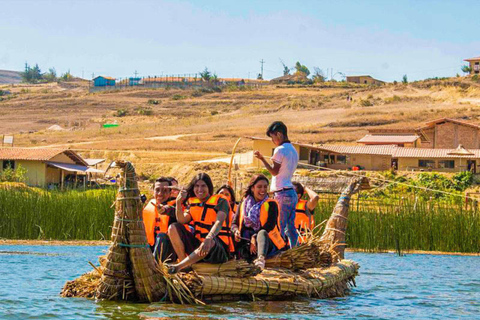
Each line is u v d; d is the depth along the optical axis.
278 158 10.75
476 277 14.21
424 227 20.94
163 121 122.94
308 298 10.65
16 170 50.56
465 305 10.73
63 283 11.59
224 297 9.85
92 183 49.66
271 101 137.75
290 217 10.99
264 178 10.55
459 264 16.84
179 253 9.79
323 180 38.66
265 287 9.92
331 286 11.26
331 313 9.55
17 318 8.48
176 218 9.91
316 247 11.28
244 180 49.50
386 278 13.98
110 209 21.41
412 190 41.94
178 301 9.67
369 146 63.84
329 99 130.25
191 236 9.86
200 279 9.53
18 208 20.97
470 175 50.50
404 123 94.62
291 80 196.88
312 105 123.62
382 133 73.12
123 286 9.62
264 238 10.36
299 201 12.38
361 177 13.48
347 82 181.12
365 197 35.53
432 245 20.78
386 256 18.84
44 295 10.16
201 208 9.82
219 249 9.84
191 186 9.89
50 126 122.00
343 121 98.06
